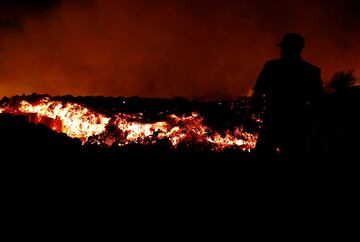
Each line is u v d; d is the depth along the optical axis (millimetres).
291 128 3416
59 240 3000
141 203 3750
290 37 3441
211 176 4480
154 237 3072
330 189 3664
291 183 3566
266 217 3252
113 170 4641
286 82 3414
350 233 2998
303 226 3113
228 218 3350
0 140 4691
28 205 3537
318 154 4180
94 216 3443
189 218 3404
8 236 3008
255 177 3582
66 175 4297
